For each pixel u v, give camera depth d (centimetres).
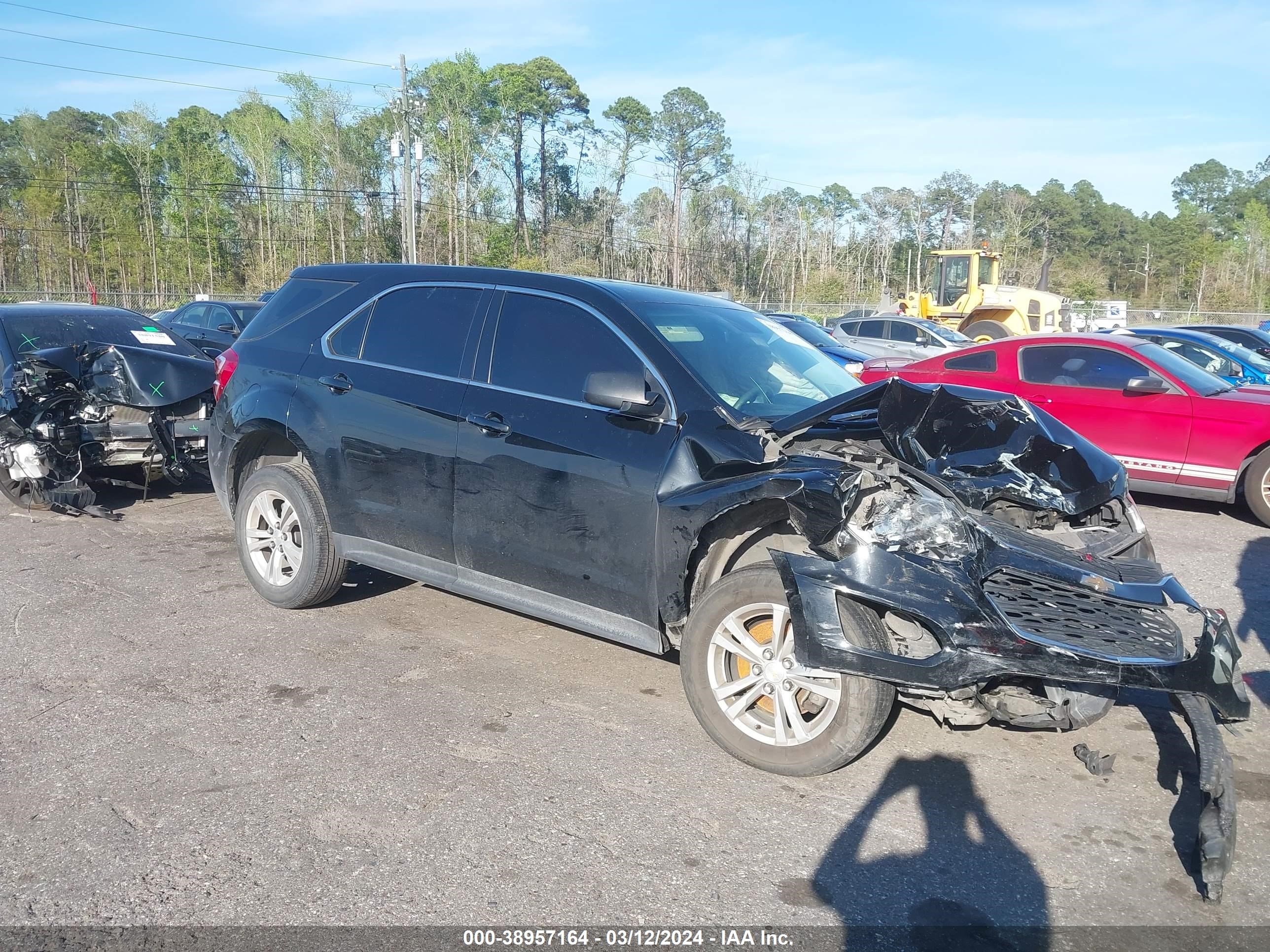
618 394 390
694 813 335
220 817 327
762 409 411
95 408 754
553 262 7319
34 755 369
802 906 285
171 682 441
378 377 488
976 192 9550
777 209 8338
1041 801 351
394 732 394
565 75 8106
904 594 325
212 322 1784
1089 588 331
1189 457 856
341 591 580
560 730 399
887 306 2808
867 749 382
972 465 392
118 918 273
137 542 690
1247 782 371
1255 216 7512
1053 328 2536
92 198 6944
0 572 613
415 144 3834
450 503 457
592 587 414
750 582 357
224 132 8075
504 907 281
